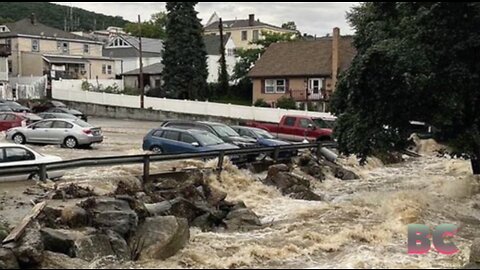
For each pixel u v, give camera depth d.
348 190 22.16
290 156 25.14
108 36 104.81
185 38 57.09
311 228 14.42
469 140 19.28
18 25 70.12
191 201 15.45
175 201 14.59
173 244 11.52
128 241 11.64
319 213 16.50
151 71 65.75
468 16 17.52
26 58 65.25
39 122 28.88
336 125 21.28
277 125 34.16
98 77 69.62
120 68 73.75
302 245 12.62
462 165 28.44
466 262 11.22
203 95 58.78
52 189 15.70
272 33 73.44
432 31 17.91
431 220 15.54
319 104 51.62
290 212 16.80
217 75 72.81
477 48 17.75
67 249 10.73
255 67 55.97
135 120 49.28
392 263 11.05
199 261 11.12
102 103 54.12
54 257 10.27
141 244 11.36
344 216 15.88
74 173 18.86
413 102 18.61
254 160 23.48
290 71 53.72
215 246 12.37
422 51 17.94
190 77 57.53
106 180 17.56
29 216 11.48
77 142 27.89
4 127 32.00
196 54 57.72
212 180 19.64
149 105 52.16
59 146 28.22
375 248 12.45
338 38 51.25
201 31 59.00
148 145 23.19
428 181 24.12
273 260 11.42
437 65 18.06
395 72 17.81
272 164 23.34
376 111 19.30
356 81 18.45
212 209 15.39
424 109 19.00
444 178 24.70
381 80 18.17
